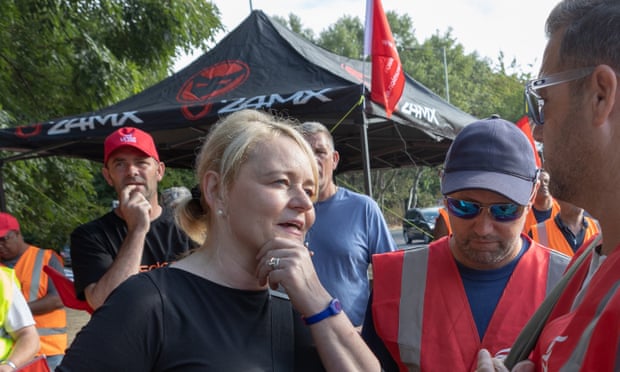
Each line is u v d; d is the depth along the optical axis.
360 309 3.34
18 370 2.56
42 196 10.83
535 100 1.32
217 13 12.85
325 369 1.48
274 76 5.35
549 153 1.29
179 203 1.77
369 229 3.47
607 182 1.20
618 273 1.14
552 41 1.28
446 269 2.14
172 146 7.55
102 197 18.72
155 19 11.83
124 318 1.32
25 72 10.95
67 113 11.34
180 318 1.37
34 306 4.23
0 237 4.31
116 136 2.96
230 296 1.45
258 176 1.45
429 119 5.62
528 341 1.48
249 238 1.45
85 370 1.27
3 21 10.48
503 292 2.07
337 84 5.01
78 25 11.28
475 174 1.96
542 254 2.15
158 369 1.34
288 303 1.58
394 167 9.83
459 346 2.03
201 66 5.84
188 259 1.53
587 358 1.12
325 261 3.34
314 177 1.53
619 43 1.15
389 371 2.17
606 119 1.18
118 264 2.61
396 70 4.57
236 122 1.54
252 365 1.39
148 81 12.84
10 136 5.72
